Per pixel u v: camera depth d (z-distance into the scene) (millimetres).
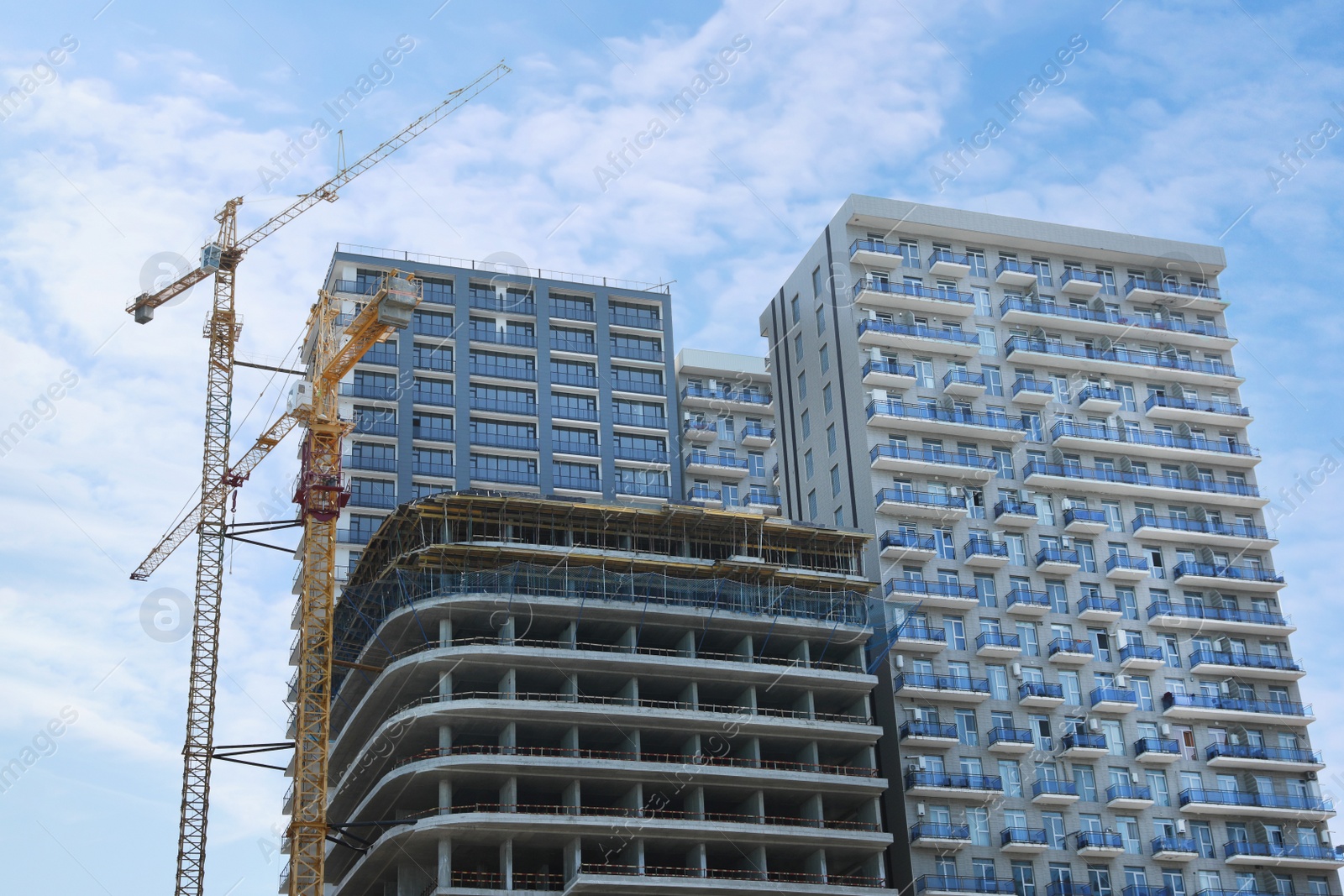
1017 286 124188
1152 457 120625
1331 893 108375
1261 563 119312
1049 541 115625
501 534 106000
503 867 93250
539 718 97500
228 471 121938
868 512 113688
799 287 129000
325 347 113125
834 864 103938
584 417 139000
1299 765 111062
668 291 148625
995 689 108812
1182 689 112688
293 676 120000
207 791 111000
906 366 118500
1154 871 105438
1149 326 124812
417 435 132125
